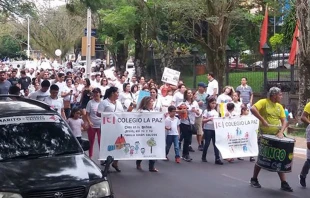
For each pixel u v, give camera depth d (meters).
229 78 26.39
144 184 11.14
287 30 27.88
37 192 6.34
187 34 29.55
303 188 10.89
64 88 17.72
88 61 27.55
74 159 7.27
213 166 13.37
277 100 10.82
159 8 28.31
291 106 21.88
